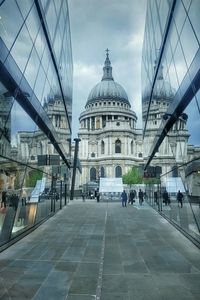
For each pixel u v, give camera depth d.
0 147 11.07
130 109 166.50
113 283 7.98
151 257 11.03
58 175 31.78
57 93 26.45
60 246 13.12
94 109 158.12
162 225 20.55
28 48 13.89
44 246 13.12
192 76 12.30
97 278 8.42
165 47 18.97
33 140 17.78
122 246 13.16
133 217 25.81
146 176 36.09
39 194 20.30
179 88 15.16
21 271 9.09
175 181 19.33
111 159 136.50
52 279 8.30
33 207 18.39
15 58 11.98
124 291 7.38
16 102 13.45
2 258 10.82
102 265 9.84
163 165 25.16
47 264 9.96
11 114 12.63
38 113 18.00
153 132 30.28
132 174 111.12
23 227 15.94
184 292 7.29
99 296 7.04
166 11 17.34
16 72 12.20
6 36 10.49
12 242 13.41
